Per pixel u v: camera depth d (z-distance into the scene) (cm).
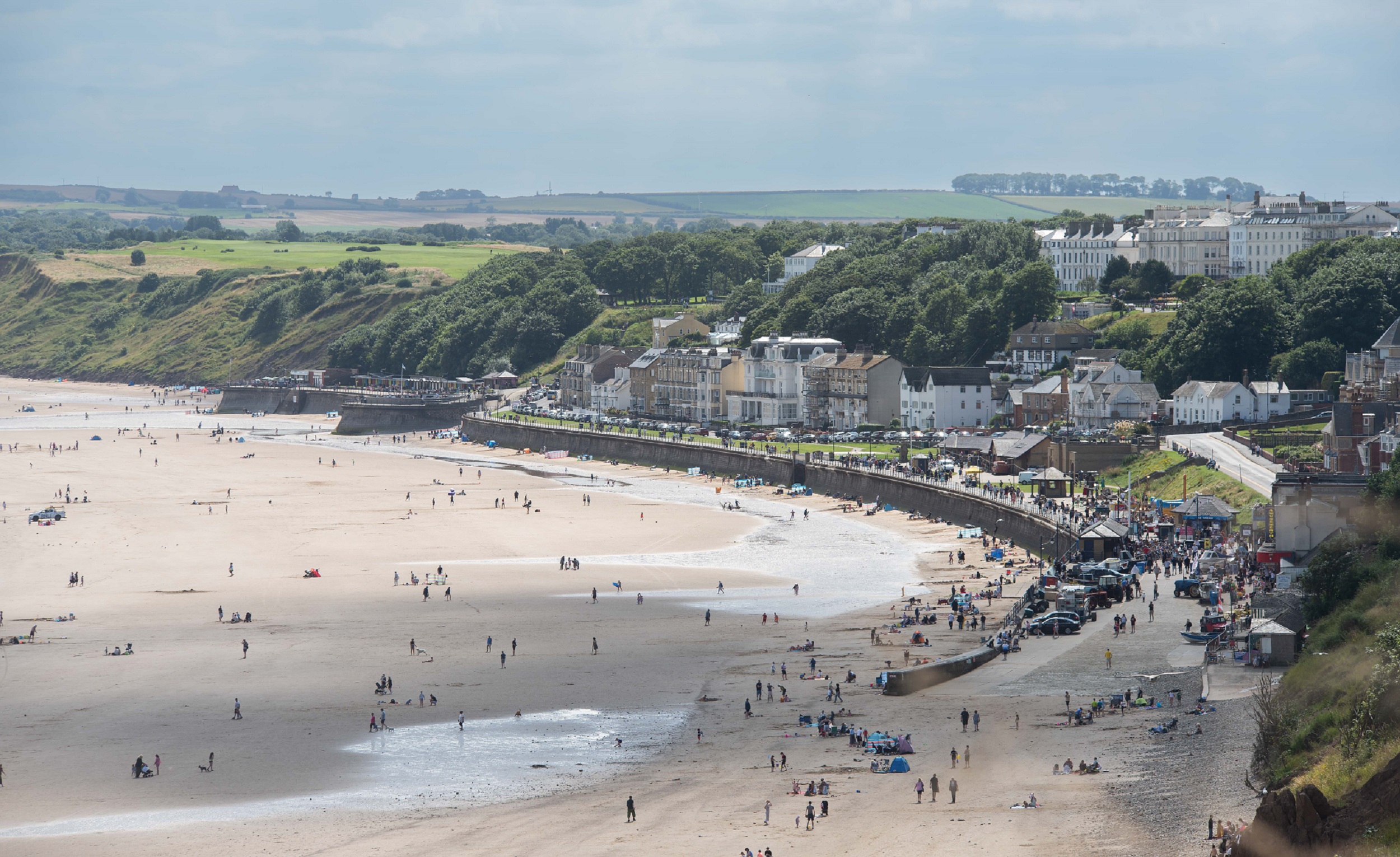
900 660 10312
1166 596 11531
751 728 8738
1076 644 10200
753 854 6331
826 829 6631
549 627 11900
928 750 7944
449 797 7606
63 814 7431
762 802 7169
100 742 8738
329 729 8962
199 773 8106
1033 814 6575
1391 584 8575
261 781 7950
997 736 8081
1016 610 11431
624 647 11131
